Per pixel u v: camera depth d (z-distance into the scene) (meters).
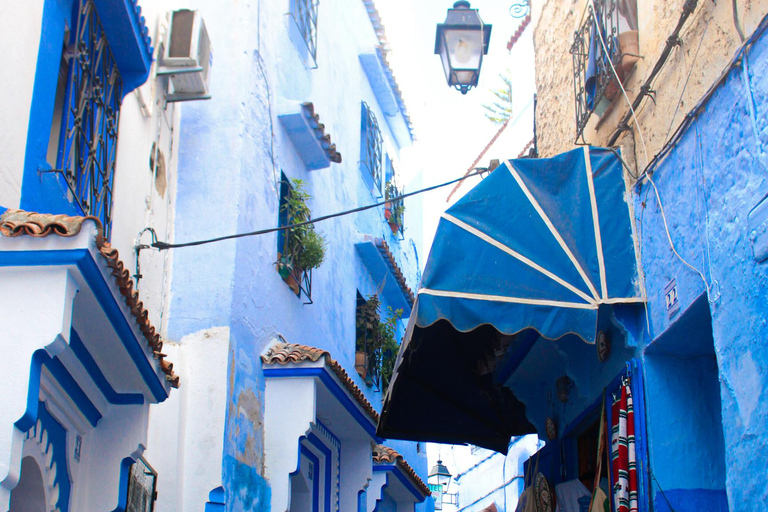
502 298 5.98
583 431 7.83
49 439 5.40
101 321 5.11
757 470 4.46
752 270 4.62
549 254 6.14
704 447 5.84
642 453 5.89
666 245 5.77
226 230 8.84
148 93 8.18
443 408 8.95
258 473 8.63
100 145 6.69
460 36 8.91
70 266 4.48
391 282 15.36
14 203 5.17
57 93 6.37
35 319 4.41
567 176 6.51
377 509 13.86
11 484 4.21
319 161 11.44
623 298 6.08
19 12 5.44
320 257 10.77
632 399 6.07
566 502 7.80
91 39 6.62
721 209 5.02
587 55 7.45
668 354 6.01
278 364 9.09
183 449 7.88
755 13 4.74
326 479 10.99
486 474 21.36
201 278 8.62
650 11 6.35
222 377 8.15
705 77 5.35
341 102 13.93
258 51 10.02
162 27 8.66
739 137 4.85
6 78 5.23
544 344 8.02
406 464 13.64
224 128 9.27
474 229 6.22
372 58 15.78
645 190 6.15
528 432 9.59
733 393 4.78
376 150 15.95
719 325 4.97
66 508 5.68
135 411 6.08
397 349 14.80
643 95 6.10
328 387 9.36
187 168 9.12
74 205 6.02
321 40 13.05
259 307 9.27
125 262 7.39
